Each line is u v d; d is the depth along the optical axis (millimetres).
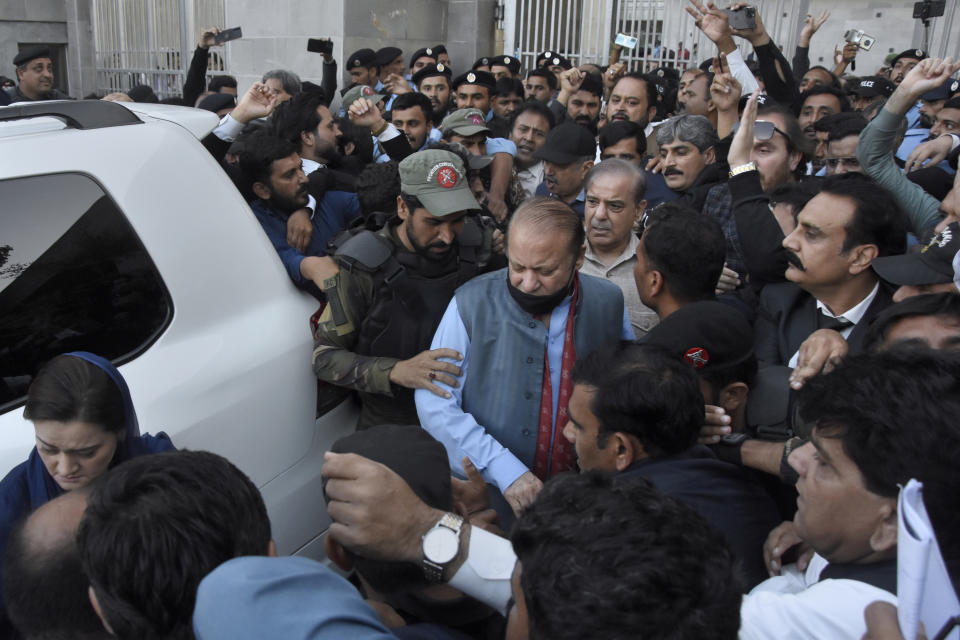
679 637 780
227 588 806
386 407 2232
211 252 1966
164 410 1765
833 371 1196
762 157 3115
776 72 4488
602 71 7176
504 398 1980
